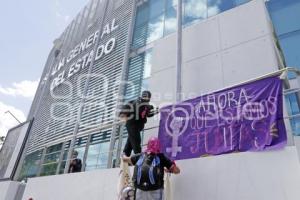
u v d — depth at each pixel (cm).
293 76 443
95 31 993
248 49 505
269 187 246
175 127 378
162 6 770
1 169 994
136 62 727
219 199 272
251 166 265
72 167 564
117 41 812
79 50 1031
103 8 1027
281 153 252
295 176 235
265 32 498
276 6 532
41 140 927
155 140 314
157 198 279
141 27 798
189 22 661
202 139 338
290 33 488
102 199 394
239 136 300
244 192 259
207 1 652
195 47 601
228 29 561
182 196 302
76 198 441
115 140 553
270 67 460
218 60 541
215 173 287
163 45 676
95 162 612
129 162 347
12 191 743
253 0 550
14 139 1047
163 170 296
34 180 586
